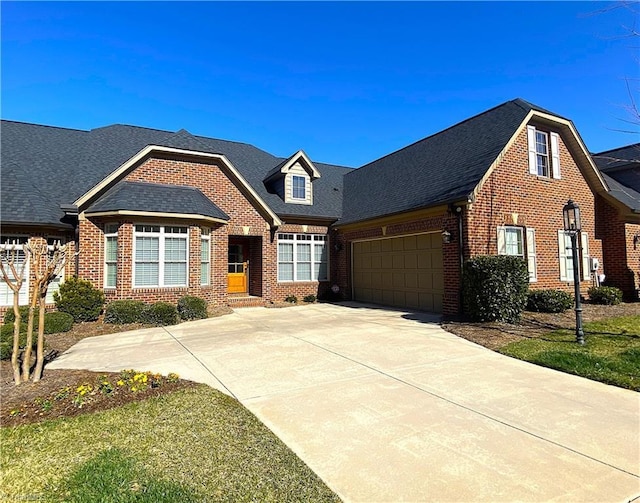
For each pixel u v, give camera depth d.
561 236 13.53
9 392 5.32
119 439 3.88
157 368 6.56
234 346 8.16
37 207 11.69
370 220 14.97
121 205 11.71
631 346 7.29
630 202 14.85
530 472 3.24
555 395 5.11
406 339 8.70
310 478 3.15
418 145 17.33
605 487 3.01
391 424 4.23
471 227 11.18
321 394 5.20
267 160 20.81
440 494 2.93
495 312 9.82
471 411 4.58
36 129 15.52
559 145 13.87
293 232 17.14
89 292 11.34
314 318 12.19
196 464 3.38
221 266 14.48
